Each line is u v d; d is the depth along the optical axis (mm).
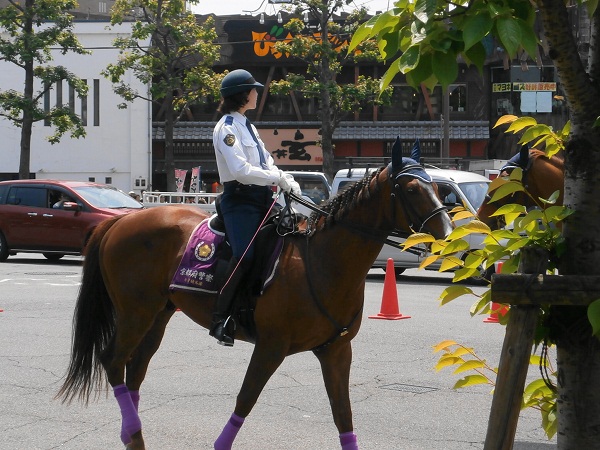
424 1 2547
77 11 50719
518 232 2887
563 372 2818
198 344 9672
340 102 29844
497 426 2762
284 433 6250
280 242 5242
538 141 3367
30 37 30016
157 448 5883
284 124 38750
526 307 2744
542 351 3172
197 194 22891
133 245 5891
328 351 5172
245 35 38688
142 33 31297
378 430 6344
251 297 5207
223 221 5473
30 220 19562
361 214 5020
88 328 6082
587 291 2656
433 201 4801
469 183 17234
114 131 39438
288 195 5387
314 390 7555
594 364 2764
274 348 5105
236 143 5211
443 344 3709
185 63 36844
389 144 38625
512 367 2754
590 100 2723
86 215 19156
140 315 5859
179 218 5898
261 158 5445
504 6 2611
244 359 8859
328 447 5910
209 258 5465
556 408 3135
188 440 6062
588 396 2764
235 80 5379
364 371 8336
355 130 38469
